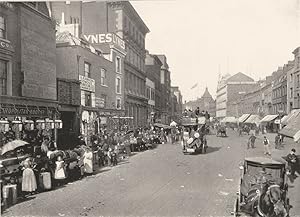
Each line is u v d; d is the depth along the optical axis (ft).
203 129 76.74
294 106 85.61
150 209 32.35
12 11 50.60
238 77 151.02
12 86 50.42
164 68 188.75
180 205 33.63
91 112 77.41
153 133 103.45
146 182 44.11
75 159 46.37
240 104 147.13
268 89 119.96
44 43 58.95
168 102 198.59
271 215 28.63
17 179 36.96
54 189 40.24
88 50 80.18
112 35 98.99
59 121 58.70
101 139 66.49
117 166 57.47
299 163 47.06
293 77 86.74
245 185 30.66
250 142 89.04
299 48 65.21
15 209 31.89
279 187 28.81
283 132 61.00
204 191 39.47
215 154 72.90
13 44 50.80
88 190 39.65
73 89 68.69
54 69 62.13
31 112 53.16
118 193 38.37
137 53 132.16
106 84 92.94
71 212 31.24
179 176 47.93
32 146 51.52
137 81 130.11
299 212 31.81
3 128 45.42
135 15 122.21
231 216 30.12
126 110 112.16
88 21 104.78
